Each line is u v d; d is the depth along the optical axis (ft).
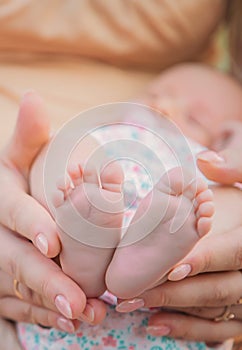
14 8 4.32
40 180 2.60
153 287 2.47
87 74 4.57
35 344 2.86
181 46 4.82
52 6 4.46
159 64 4.91
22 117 2.67
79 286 2.38
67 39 4.50
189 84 4.49
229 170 2.87
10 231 2.62
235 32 4.97
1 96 4.22
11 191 2.60
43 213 2.46
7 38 4.44
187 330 2.73
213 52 5.26
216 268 2.54
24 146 2.72
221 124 4.00
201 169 2.91
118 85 4.57
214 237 2.58
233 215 2.77
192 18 4.69
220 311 2.75
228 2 4.99
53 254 2.34
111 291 2.29
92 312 2.40
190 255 2.43
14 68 4.48
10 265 2.54
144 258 2.19
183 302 2.56
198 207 2.13
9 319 3.05
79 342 2.74
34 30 4.40
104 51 4.63
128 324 2.73
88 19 4.52
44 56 4.60
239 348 3.36
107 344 2.73
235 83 4.66
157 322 2.69
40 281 2.41
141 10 4.58
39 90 4.31
